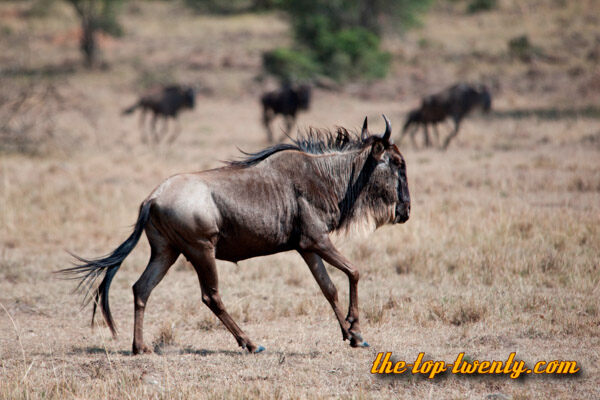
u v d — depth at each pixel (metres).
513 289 31.30
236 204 23.25
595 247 36.59
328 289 24.27
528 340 24.72
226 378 21.09
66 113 118.19
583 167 61.97
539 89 129.88
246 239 23.56
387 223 25.91
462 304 28.27
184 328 28.52
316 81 147.62
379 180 25.31
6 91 85.94
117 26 177.88
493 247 37.34
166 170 69.25
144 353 23.81
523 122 96.38
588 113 101.19
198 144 91.94
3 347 25.38
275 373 21.48
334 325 28.05
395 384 20.45
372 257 37.72
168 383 20.23
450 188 56.62
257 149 84.69
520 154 73.38
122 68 169.00
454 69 151.50
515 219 42.25
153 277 23.78
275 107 96.88
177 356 23.52
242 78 155.25
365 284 33.72
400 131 99.56
